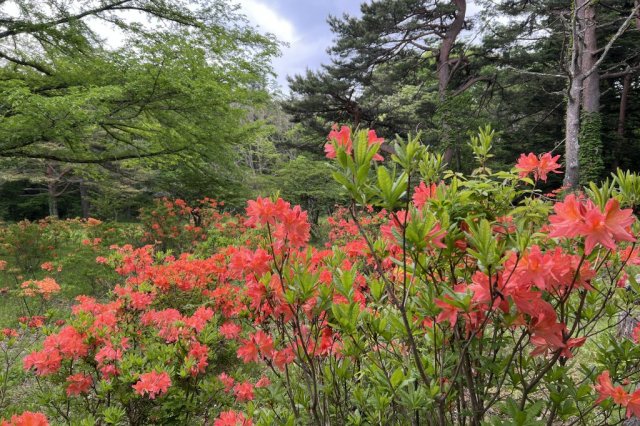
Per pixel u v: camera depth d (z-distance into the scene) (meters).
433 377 1.53
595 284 1.65
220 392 2.70
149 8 9.75
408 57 18.64
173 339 2.70
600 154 13.93
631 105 17.67
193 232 9.05
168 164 11.02
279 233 1.61
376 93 20.45
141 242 9.20
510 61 16.66
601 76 13.91
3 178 18.78
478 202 1.53
